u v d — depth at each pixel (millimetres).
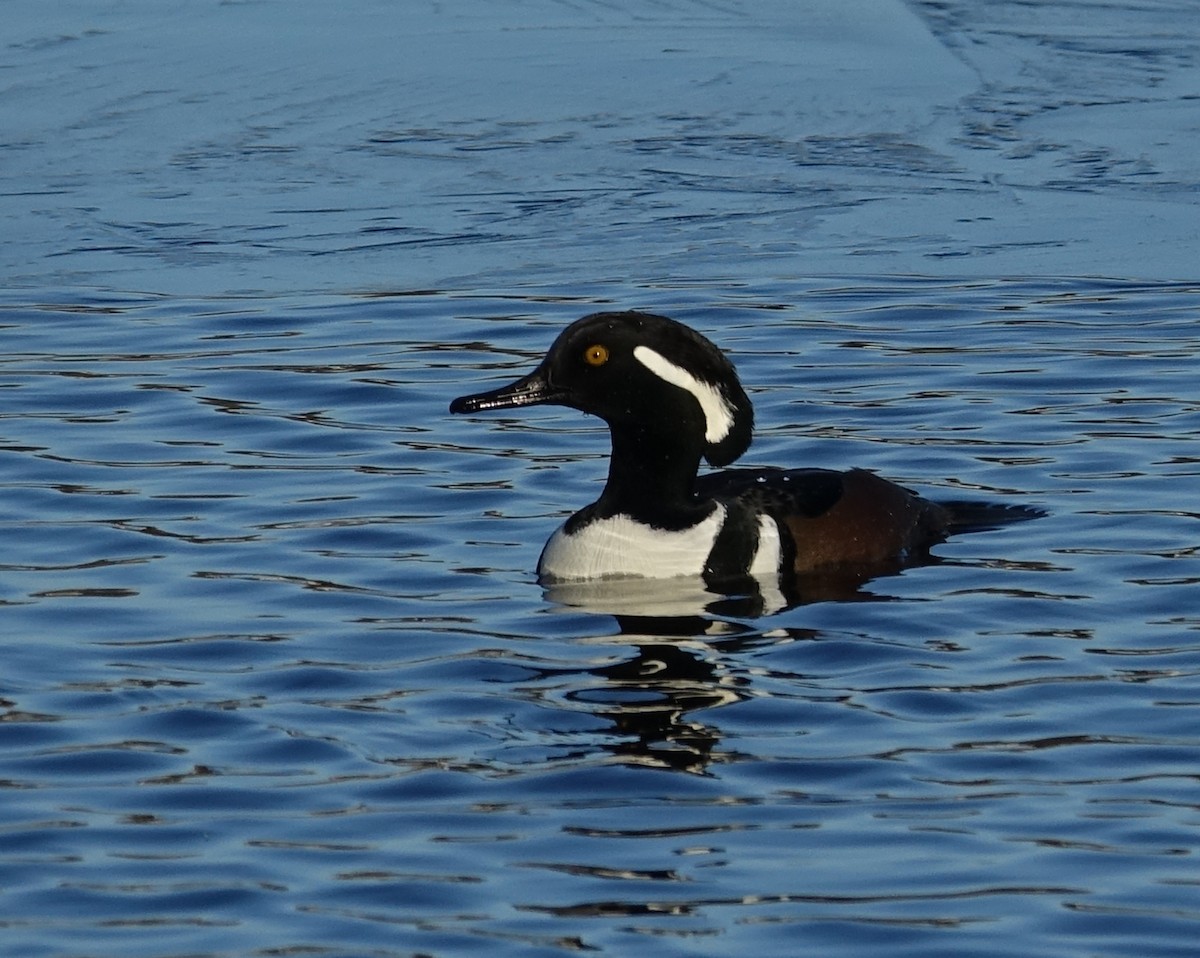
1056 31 27375
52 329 17578
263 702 9656
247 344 17172
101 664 10195
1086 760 8867
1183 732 9156
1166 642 10367
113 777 8750
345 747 9094
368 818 8352
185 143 22500
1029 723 9297
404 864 7945
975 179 21469
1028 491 13180
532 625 10836
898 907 7578
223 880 7812
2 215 20328
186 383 16109
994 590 11273
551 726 9352
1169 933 7371
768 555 11695
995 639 10484
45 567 11867
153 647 10461
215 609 11102
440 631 10719
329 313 17984
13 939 7371
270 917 7535
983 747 9031
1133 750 8969
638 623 10836
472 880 7820
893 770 8797
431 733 9266
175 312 18016
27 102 23797
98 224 20172
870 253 19438
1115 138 22766
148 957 7238
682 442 11758
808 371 16250
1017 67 25531
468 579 11672
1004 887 7723
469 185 21250
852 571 11695
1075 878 7777
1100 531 12273
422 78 24828
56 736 9211
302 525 12703
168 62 25422
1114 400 15336
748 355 16656
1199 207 20625
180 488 13500
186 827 8266
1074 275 18812
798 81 24781
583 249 19547
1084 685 9766
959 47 26500
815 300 18156
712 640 10547
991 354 16609
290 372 16391
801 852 8039
